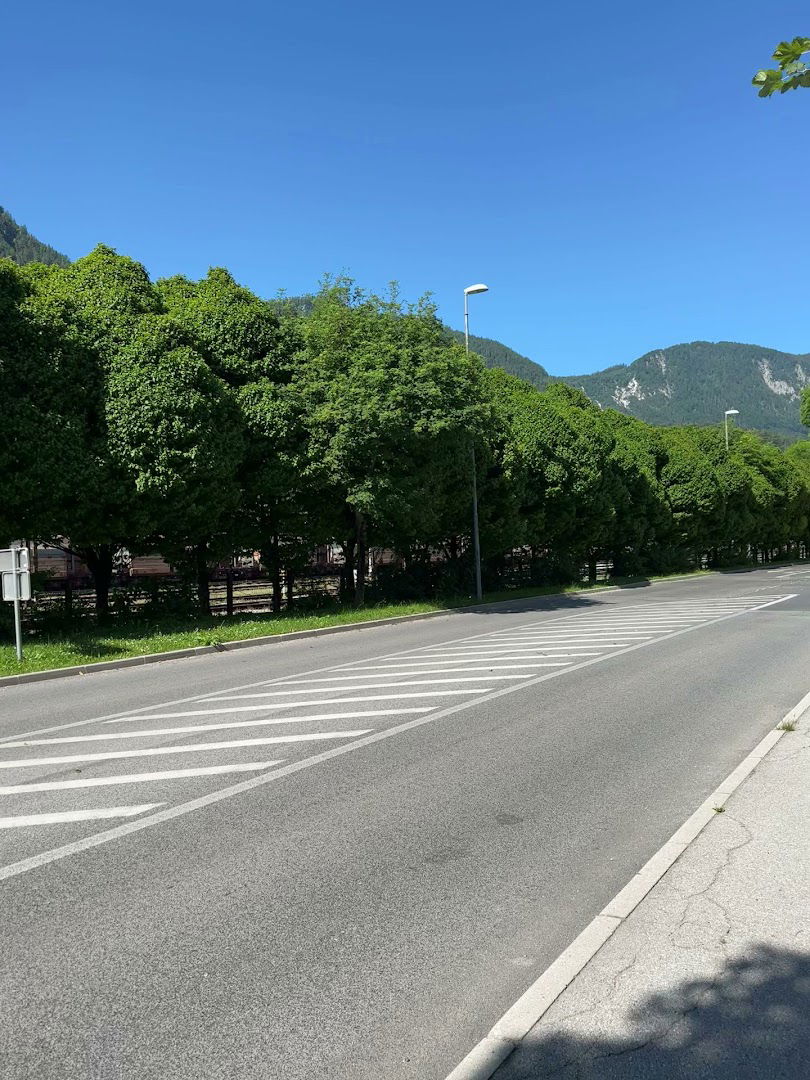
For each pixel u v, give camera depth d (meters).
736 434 69.69
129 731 8.70
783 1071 2.93
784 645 15.23
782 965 3.63
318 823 5.68
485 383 29.36
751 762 6.89
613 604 26.59
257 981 3.63
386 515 22.88
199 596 22.00
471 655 14.31
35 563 22.14
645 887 4.44
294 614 22.73
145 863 5.00
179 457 17.00
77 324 17.00
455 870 4.86
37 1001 3.49
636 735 8.23
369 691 10.81
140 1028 3.29
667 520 47.47
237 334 20.91
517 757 7.38
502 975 3.68
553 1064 3.00
